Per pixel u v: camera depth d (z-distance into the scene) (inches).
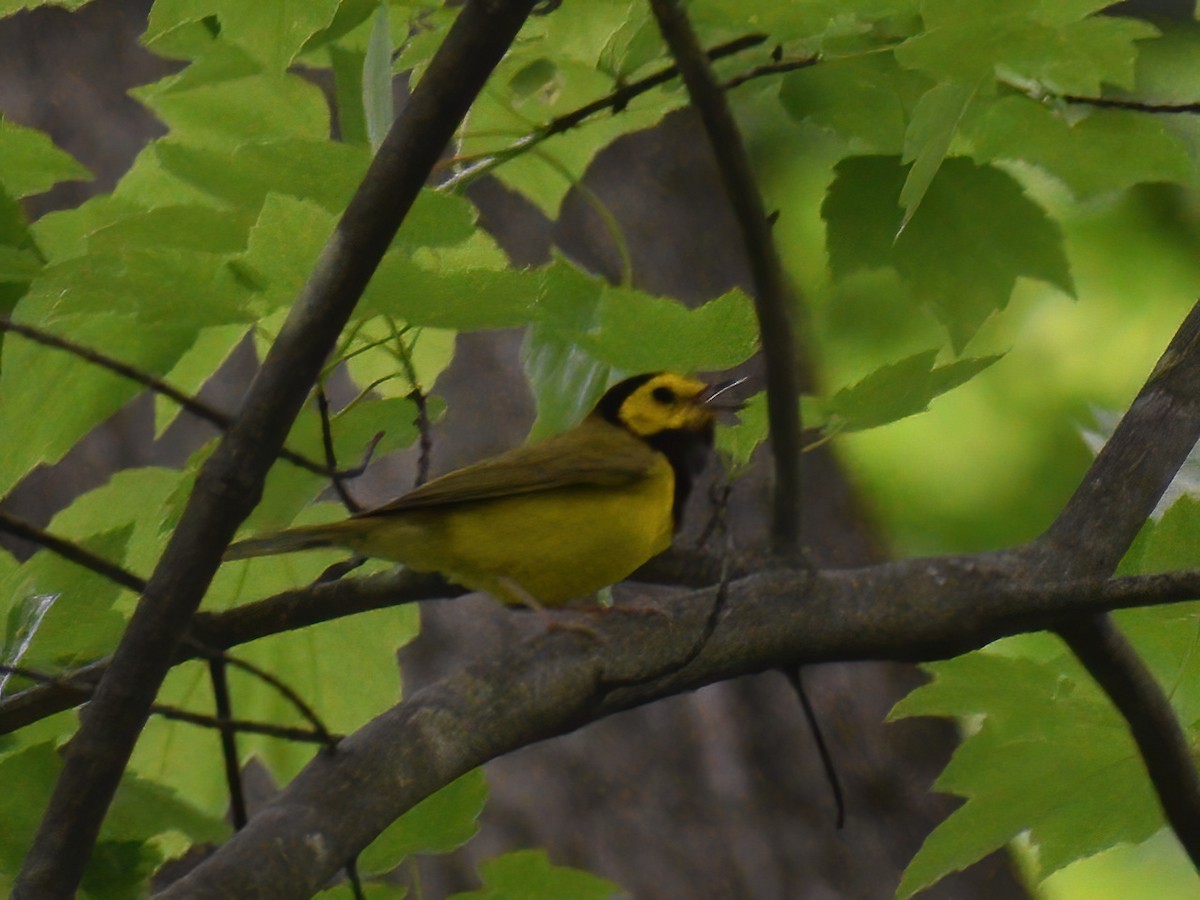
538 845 518.3
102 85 506.6
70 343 250.4
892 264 356.5
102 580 318.7
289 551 368.5
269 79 337.7
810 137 740.7
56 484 486.9
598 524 388.8
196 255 263.4
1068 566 317.1
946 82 286.0
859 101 347.6
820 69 346.6
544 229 542.6
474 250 318.7
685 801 528.7
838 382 730.2
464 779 330.0
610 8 338.3
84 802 255.1
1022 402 779.4
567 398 333.4
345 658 402.3
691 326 281.0
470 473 383.9
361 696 404.8
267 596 404.8
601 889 345.4
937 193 351.6
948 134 289.1
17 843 327.3
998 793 345.1
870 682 552.7
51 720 362.6
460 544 382.9
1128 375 773.9
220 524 259.0
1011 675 331.9
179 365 347.3
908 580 314.7
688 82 270.1
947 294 358.0
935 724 550.9
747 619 308.7
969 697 338.0
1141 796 347.9
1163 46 682.2
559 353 335.6
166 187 340.8
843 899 515.8
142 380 255.1
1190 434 337.1
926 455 781.9
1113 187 358.9
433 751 283.3
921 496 778.2
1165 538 341.1
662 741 539.8
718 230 560.4
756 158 746.2
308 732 274.2
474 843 516.7
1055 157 354.6
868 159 352.2
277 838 262.5
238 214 277.9
